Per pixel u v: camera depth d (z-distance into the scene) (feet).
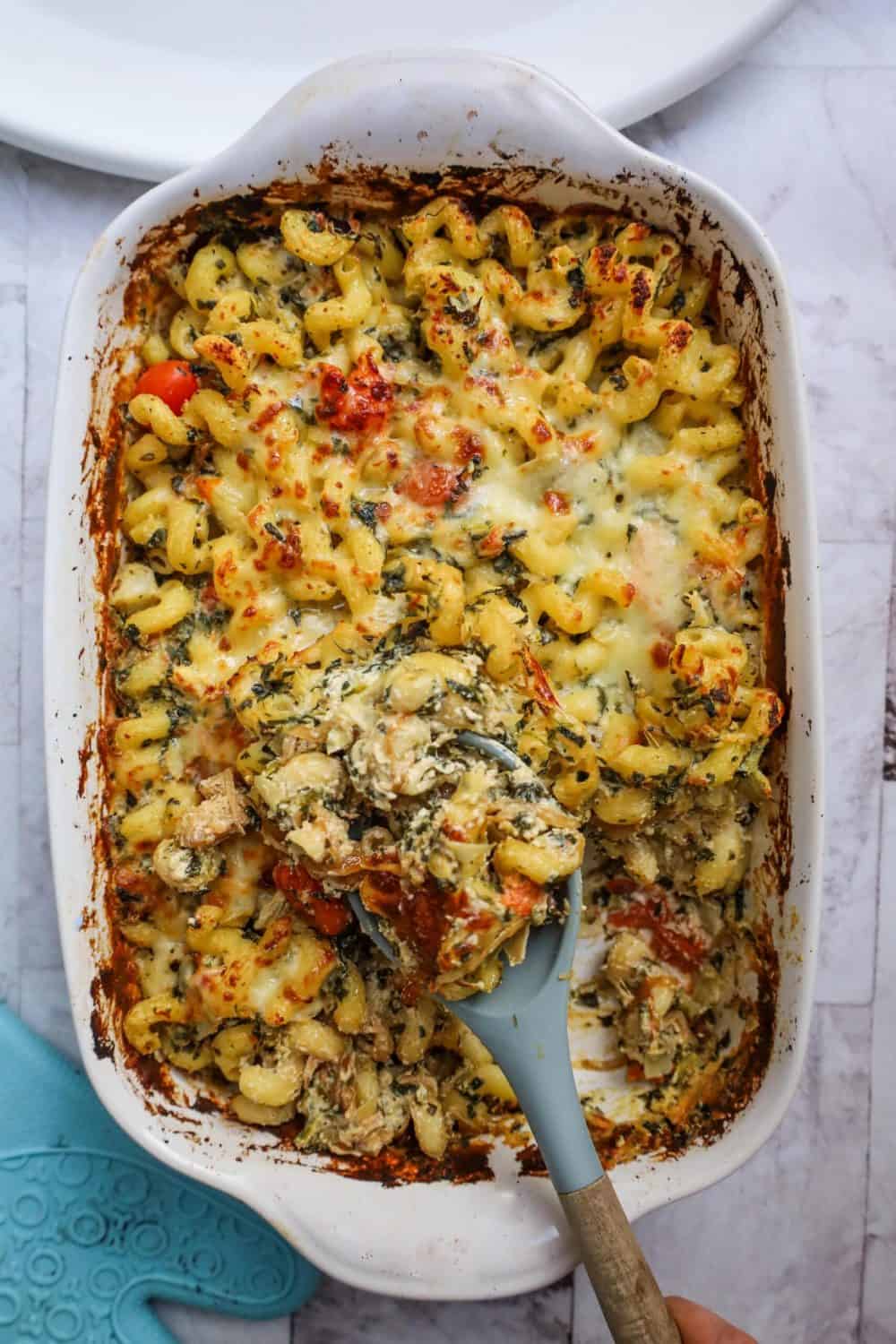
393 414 1.91
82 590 1.91
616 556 1.90
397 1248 1.90
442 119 1.83
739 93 2.16
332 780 1.78
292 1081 1.92
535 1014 1.82
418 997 1.94
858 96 2.16
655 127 2.15
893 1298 2.22
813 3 2.16
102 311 1.90
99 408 1.92
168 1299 2.16
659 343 1.88
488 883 1.75
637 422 1.93
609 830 1.95
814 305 2.17
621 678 1.90
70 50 2.10
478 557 1.90
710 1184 1.92
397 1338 2.19
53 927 2.17
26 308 2.15
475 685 1.79
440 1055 2.01
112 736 1.94
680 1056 2.02
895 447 2.18
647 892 2.03
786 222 2.17
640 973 2.01
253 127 1.83
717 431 1.90
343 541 1.90
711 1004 2.01
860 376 2.18
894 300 2.17
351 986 1.92
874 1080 2.22
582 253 1.93
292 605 1.91
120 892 1.95
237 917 1.92
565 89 1.82
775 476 1.88
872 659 2.20
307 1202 1.91
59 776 1.87
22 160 2.15
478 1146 1.99
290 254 1.93
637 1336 1.80
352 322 1.90
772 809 1.92
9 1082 2.14
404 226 1.91
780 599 1.88
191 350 1.94
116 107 2.10
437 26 2.13
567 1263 1.91
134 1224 2.15
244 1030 1.94
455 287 1.88
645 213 1.90
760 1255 2.22
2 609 2.15
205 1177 1.91
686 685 1.85
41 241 2.15
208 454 1.94
